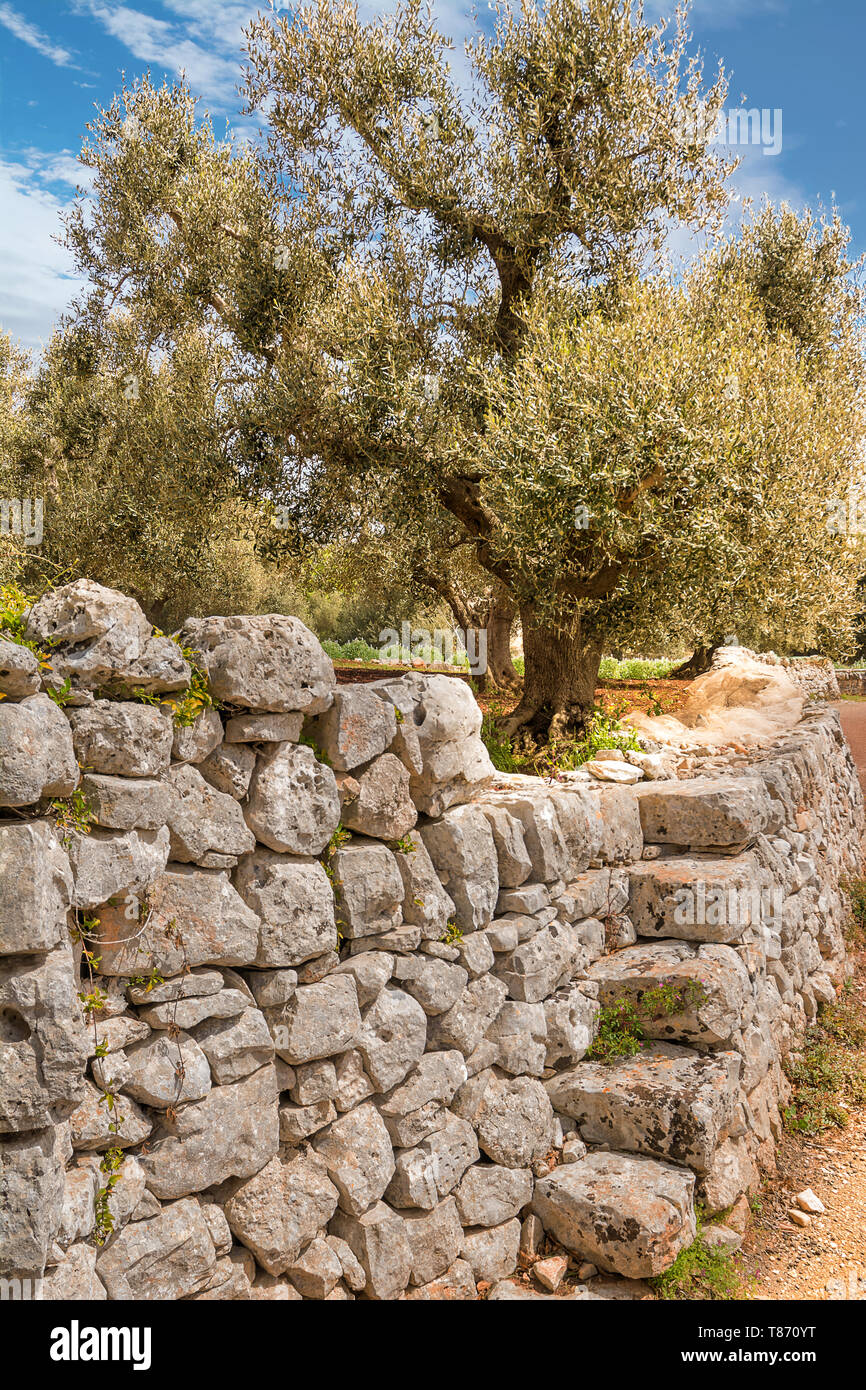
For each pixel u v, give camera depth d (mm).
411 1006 3312
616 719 8484
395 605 16359
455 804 3766
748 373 7539
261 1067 2805
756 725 8648
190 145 12867
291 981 2859
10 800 2045
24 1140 2078
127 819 2361
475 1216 3529
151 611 15609
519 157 8234
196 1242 2561
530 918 3979
